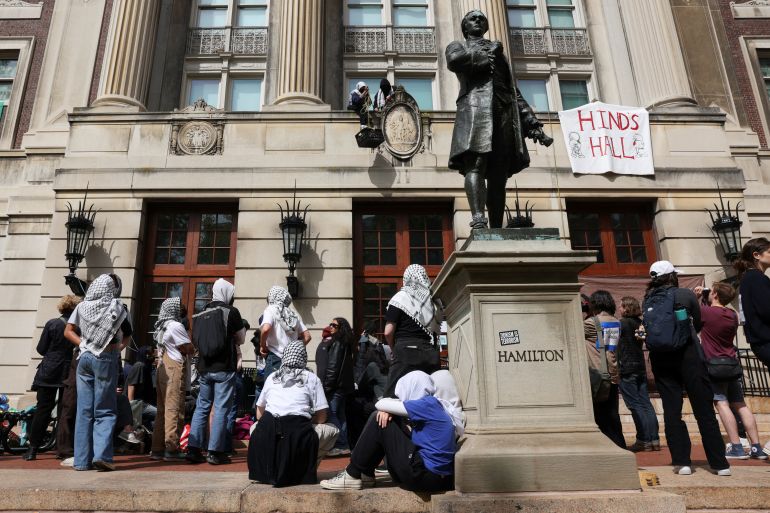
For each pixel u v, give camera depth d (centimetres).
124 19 1334
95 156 1212
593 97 1566
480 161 449
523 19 1642
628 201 1281
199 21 1559
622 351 699
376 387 726
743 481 398
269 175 1209
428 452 365
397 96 1260
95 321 537
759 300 440
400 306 460
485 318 397
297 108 1266
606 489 352
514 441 366
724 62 1627
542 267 405
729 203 1252
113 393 539
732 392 579
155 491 380
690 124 1325
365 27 1564
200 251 1215
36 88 1498
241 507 372
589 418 380
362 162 1223
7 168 1397
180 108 1476
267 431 423
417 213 1251
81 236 1143
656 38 1443
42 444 786
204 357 616
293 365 462
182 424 654
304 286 1150
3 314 1239
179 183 1197
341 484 386
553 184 1244
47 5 1588
